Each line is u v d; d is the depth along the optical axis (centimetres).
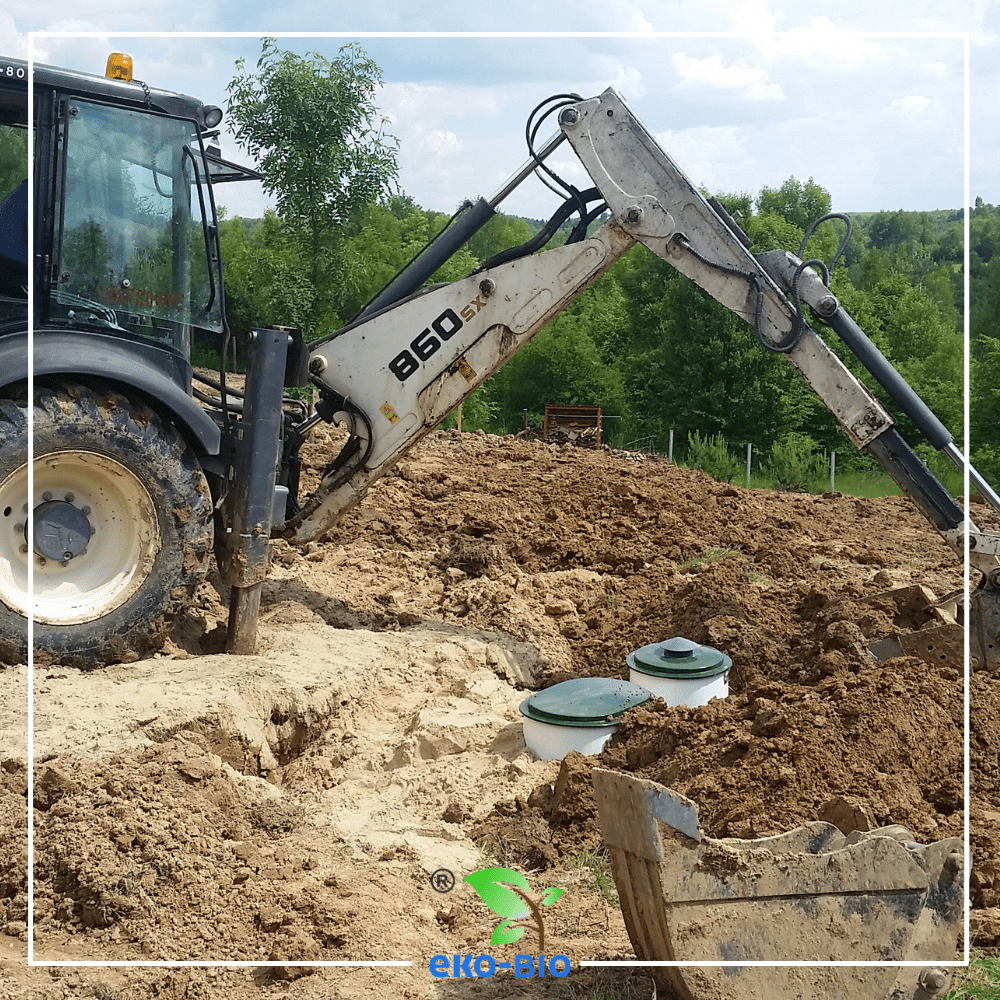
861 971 295
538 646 656
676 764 444
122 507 571
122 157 567
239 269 2347
